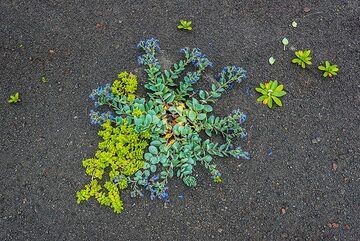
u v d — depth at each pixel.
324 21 1.45
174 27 1.43
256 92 1.34
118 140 1.23
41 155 1.26
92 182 1.22
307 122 1.31
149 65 1.32
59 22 1.43
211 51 1.40
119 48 1.39
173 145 1.24
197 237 1.19
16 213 1.20
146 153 1.23
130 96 1.29
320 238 1.19
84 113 1.30
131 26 1.43
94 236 1.18
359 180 1.25
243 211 1.21
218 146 1.27
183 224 1.20
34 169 1.24
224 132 1.28
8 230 1.18
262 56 1.40
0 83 1.34
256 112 1.32
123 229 1.19
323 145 1.29
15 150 1.26
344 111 1.33
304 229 1.20
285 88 1.35
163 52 1.39
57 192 1.22
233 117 1.25
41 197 1.21
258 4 1.47
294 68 1.38
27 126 1.29
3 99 1.32
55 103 1.32
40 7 1.45
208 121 1.27
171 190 1.22
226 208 1.21
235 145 1.27
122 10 1.45
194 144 1.24
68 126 1.29
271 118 1.31
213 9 1.46
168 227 1.19
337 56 1.40
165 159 1.23
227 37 1.42
